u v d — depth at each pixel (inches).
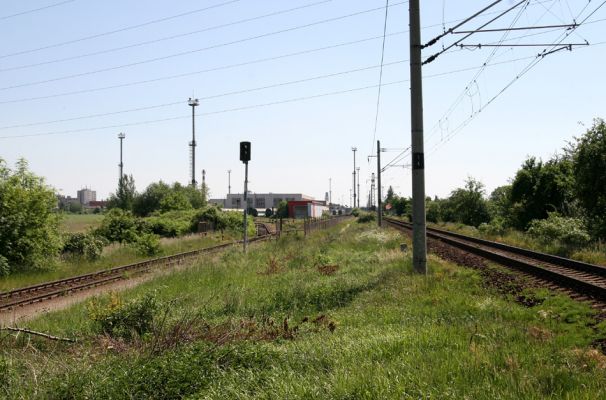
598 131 1000.2
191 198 2992.1
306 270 773.9
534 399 194.2
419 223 636.7
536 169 1483.8
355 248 1162.6
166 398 242.7
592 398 191.8
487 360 242.4
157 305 434.6
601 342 288.4
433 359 248.4
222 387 239.5
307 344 307.3
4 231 856.9
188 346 308.0
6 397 248.4
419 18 655.8
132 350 320.5
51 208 952.9
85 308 525.3
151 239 1274.6
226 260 938.7
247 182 1065.5
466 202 2324.1
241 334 348.2
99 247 1140.5
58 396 247.9
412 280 553.9
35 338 403.9
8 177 917.8
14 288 741.3
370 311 428.1
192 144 3097.9
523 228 1476.4
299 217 3991.1
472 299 436.8
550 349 268.5
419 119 650.2
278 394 216.5
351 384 214.1
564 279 501.0
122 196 2930.6
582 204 1053.8
